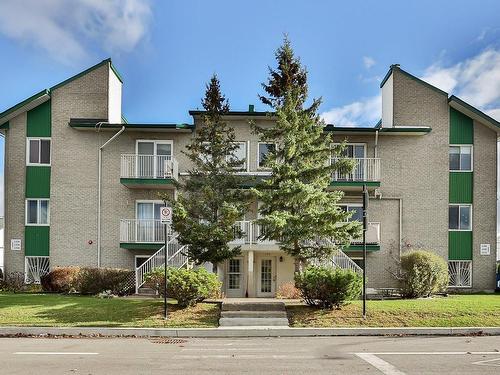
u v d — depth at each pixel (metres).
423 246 25.69
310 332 14.42
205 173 20.78
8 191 25.42
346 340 13.32
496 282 25.98
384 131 25.47
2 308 16.53
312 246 19.73
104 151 25.64
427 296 20.44
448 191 25.98
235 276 23.78
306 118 19.31
